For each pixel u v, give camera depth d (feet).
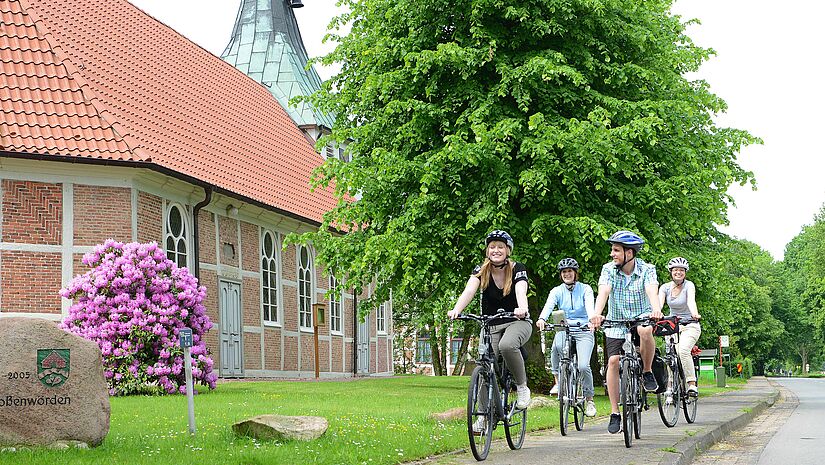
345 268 83.66
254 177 109.81
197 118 108.78
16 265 76.54
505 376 33.65
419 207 74.33
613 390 36.96
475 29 75.36
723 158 82.48
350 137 86.17
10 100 79.36
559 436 39.78
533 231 71.61
